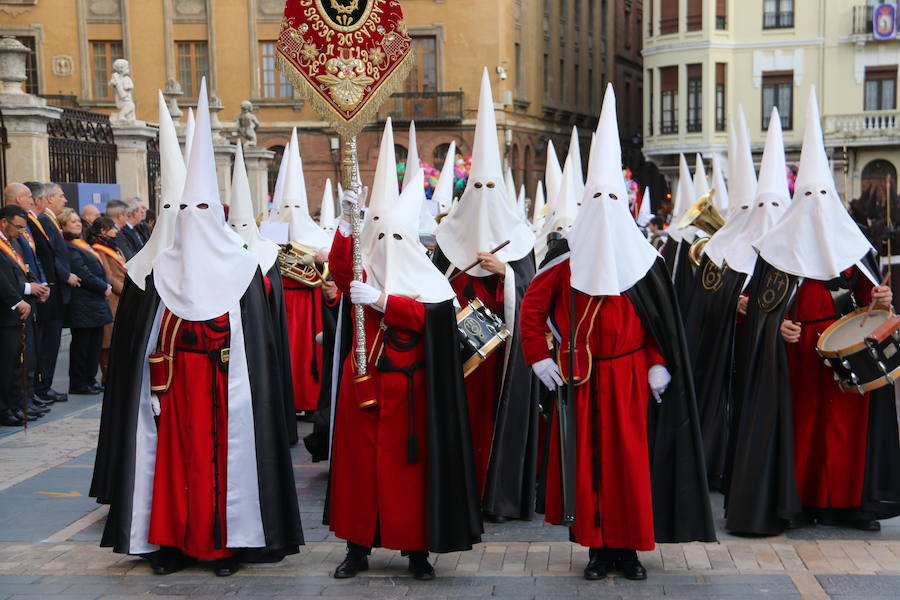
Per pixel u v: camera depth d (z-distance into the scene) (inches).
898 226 631.2
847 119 2026.3
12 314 520.4
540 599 290.0
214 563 315.9
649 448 309.9
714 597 289.3
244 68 2038.6
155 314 312.2
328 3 327.6
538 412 374.0
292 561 325.4
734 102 2113.7
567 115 2513.5
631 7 3036.4
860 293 358.0
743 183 435.5
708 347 416.8
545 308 313.9
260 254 466.9
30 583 305.4
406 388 305.9
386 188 338.3
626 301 305.3
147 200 997.2
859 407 350.3
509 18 2123.5
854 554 326.0
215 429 309.7
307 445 429.4
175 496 308.8
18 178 776.9
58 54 2014.0
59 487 410.3
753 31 2089.1
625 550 308.8
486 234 387.2
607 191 305.4
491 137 391.5
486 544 343.6
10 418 528.4
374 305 305.6
